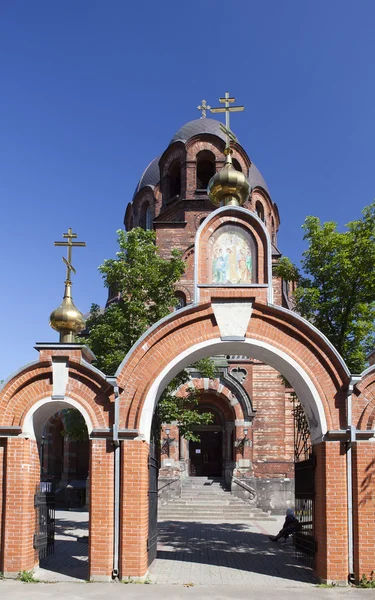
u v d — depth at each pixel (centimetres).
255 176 4253
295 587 1464
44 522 1742
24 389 1603
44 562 1734
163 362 1599
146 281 2273
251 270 1678
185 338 1612
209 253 1686
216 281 1672
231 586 1472
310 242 2219
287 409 3522
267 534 2488
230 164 1842
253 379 3469
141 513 1522
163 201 3972
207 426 3638
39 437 1681
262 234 1684
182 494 3272
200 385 3403
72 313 1733
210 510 3055
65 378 1599
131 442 1550
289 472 3356
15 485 1553
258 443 3394
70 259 1788
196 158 3859
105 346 2203
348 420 1543
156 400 1683
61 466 4194
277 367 1722
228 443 3475
